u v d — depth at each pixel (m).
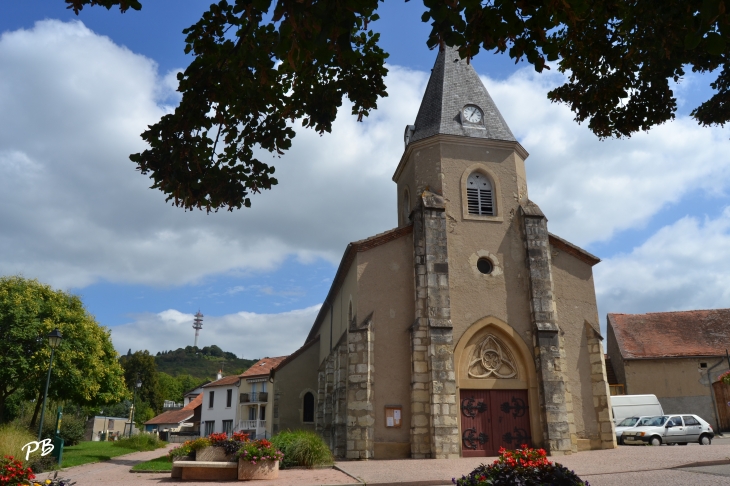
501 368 19.61
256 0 5.43
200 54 7.35
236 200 8.24
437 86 24.02
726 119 9.80
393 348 19.22
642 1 7.55
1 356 21.94
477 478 8.44
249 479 13.47
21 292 23.39
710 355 32.00
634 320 36.03
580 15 6.09
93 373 24.56
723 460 13.12
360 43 8.71
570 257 21.61
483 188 21.78
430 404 18.16
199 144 7.84
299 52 6.25
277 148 8.31
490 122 22.81
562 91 10.25
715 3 4.88
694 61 8.65
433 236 19.98
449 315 19.17
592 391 20.12
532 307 19.97
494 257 20.67
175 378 101.88
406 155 23.14
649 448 18.94
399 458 18.00
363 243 20.03
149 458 23.25
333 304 27.11
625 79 9.69
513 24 5.89
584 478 11.88
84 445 31.19
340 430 19.38
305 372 30.67
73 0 6.00
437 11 5.45
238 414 51.62
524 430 19.03
